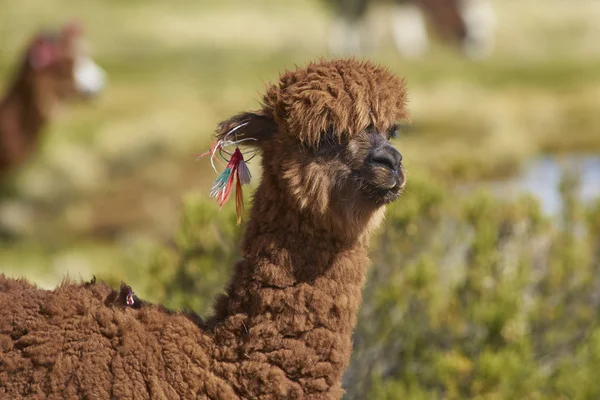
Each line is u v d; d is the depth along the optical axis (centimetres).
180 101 7056
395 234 2528
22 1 11362
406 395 2252
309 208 1655
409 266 2495
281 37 10362
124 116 6506
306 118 1642
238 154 1688
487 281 2523
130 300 1688
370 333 2403
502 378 2212
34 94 4525
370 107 1666
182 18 11256
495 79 8588
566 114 6969
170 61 9088
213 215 2516
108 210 5191
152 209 5209
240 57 9281
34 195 5031
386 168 1652
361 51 9512
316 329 1622
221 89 7638
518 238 2725
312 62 1777
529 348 2359
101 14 11262
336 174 1662
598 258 2802
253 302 1634
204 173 5575
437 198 2647
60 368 1580
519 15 11838
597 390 2355
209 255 2500
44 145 5234
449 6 9838
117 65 8856
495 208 2758
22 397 1585
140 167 5491
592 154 6116
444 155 5309
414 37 10006
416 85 7650
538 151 6281
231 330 1623
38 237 4984
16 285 1766
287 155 1678
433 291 2417
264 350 1608
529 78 8600
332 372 1623
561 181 3000
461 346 2438
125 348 1588
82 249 4784
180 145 5709
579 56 9788
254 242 1675
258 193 1717
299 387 1603
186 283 2506
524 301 2609
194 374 1594
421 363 2408
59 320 1625
